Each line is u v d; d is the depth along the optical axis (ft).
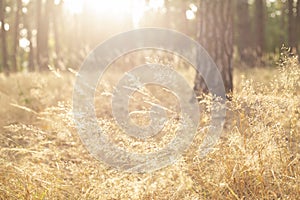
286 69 10.78
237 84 24.11
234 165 10.43
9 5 57.21
